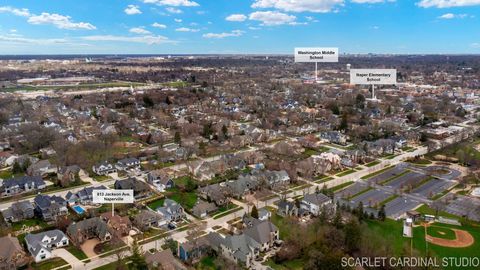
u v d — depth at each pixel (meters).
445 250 99.06
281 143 190.12
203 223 116.44
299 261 94.88
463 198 135.62
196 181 150.38
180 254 97.69
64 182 145.00
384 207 123.69
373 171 166.00
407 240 104.31
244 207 128.62
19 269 92.56
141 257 89.88
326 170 164.38
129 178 143.88
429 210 125.44
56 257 97.62
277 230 105.44
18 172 159.75
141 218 113.44
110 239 106.19
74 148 174.88
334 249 91.38
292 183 150.75
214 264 94.31
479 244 102.44
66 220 114.12
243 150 194.75
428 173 162.12
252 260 95.69
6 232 106.75
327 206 117.94
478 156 180.75
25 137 197.38
